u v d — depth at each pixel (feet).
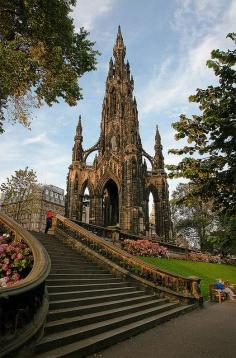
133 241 95.09
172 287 53.72
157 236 167.63
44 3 54.44
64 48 60.39
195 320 42.29
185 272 86.84
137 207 165.27
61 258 52.49
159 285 52.42
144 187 190.80
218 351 26.53
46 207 274.36
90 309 32.99
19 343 20.01
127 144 182.39
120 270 54.13
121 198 171.94
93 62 64.18
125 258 56.34
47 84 58.03
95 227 90.58
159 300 48.06
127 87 217.56
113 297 40.40
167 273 53.31
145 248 94.99
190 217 211.61
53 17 55.98
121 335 30.01
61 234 68.28
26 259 35.86
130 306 39.86
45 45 56.85
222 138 24.36
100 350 26.22
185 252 129.90
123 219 164.45
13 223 44.29
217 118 24.43
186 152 28.63
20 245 38.73
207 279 88.12
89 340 26.17
